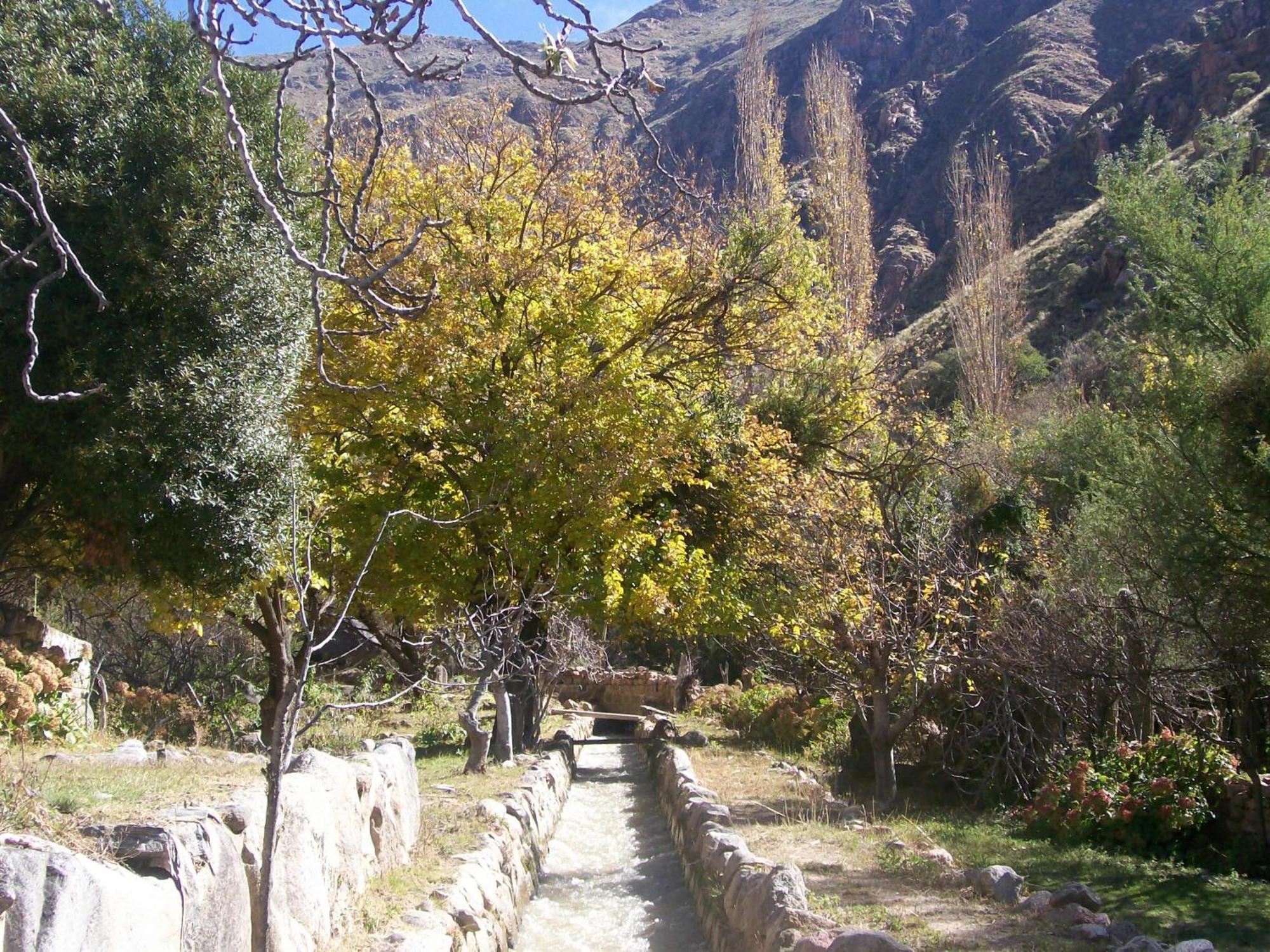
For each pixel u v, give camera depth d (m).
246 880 5.49
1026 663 13.32
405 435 16.11
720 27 131.62
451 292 14.83
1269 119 37.53
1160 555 11.55
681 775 13.88
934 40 99.06
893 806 14.15
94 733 12.77
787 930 6.50
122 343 9.21
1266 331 12.68
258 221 9.88
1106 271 43.22
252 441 9.85
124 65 9.62
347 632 20.02
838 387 20.75
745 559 17.88
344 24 3.20
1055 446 18.30
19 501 10.51
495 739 15.47
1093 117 63.09
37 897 3.77
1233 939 8.01
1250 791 11.51
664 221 18.62
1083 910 7.28
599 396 15.94
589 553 16.83
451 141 18.34
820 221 37.72
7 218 8.74
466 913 7.55
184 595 11.35
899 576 14.73
